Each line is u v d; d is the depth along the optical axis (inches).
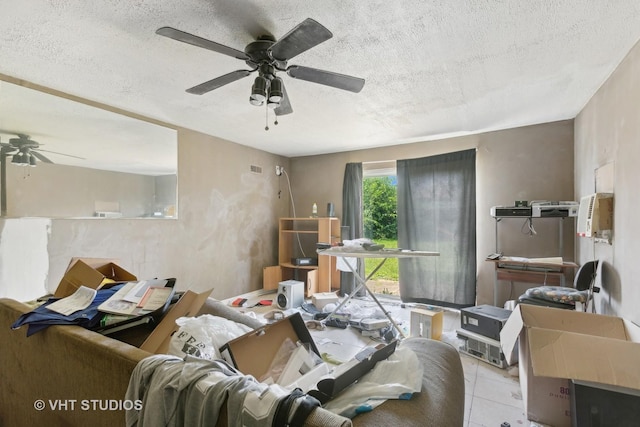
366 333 120.5
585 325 71.8
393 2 59.8
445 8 61.5
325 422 28.8
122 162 119.8
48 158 100.0
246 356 51.8
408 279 166.4
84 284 70.6
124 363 41.4
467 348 105.5
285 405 30.6
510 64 84.0
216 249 160.1
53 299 67.3
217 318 60.4
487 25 66.9
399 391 39.2
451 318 143.3
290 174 213.3
